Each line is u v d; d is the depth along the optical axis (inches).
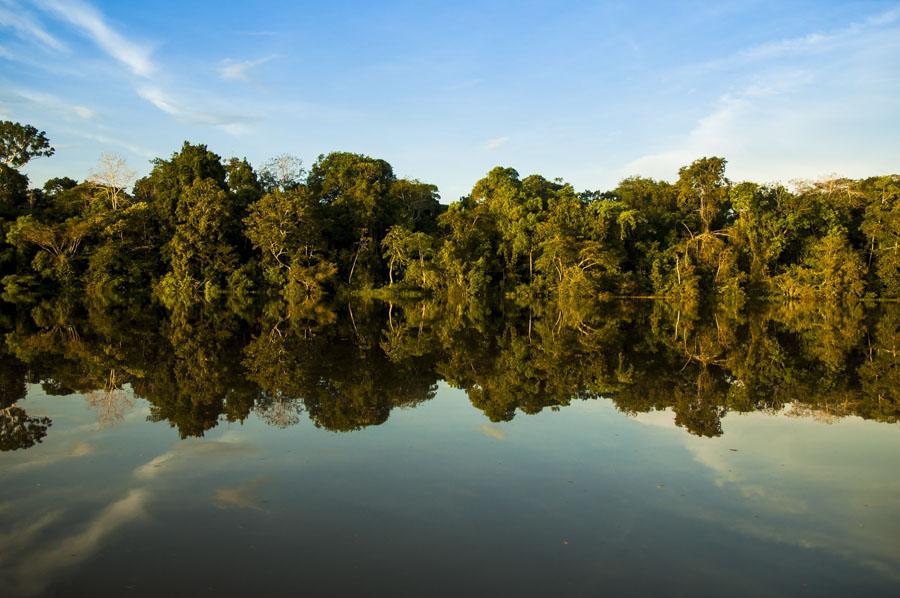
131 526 289.6
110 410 519.2
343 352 911.0
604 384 668.1
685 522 300.8
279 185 2906.0
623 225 2352.4
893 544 280.4
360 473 363.3
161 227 2330.2
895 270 2041.1
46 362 771.4
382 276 2664.9
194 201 2207.2
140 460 385.1
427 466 377.1
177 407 532.4
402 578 245.3
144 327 1198.3
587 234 2341.3
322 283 2310.5
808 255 2220.7
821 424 493.4
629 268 2519.7
